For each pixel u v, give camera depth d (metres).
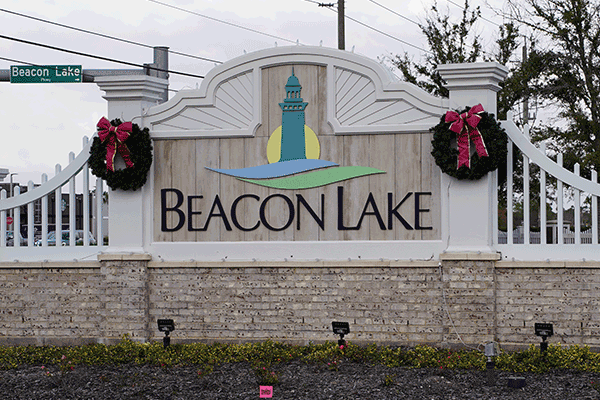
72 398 7.84
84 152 10.95
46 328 10.77
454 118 9.53
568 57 20.81
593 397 7.42
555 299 9.55
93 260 10.75
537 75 20.91
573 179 9.63
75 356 9.62
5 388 8.26
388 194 10.05
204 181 10.56
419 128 9.94
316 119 10.29
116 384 8.33
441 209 9.88
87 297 10.68
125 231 10.64
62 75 16.98
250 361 9.33
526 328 9.62
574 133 20.09
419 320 9.84
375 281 9.98
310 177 10.26
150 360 9.38
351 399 7.55
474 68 9.59
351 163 10.18
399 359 9.08
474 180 9.74
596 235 9.55
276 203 10.36
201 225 10.55
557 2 20.89
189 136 10.56
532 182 18.89
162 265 10.48
